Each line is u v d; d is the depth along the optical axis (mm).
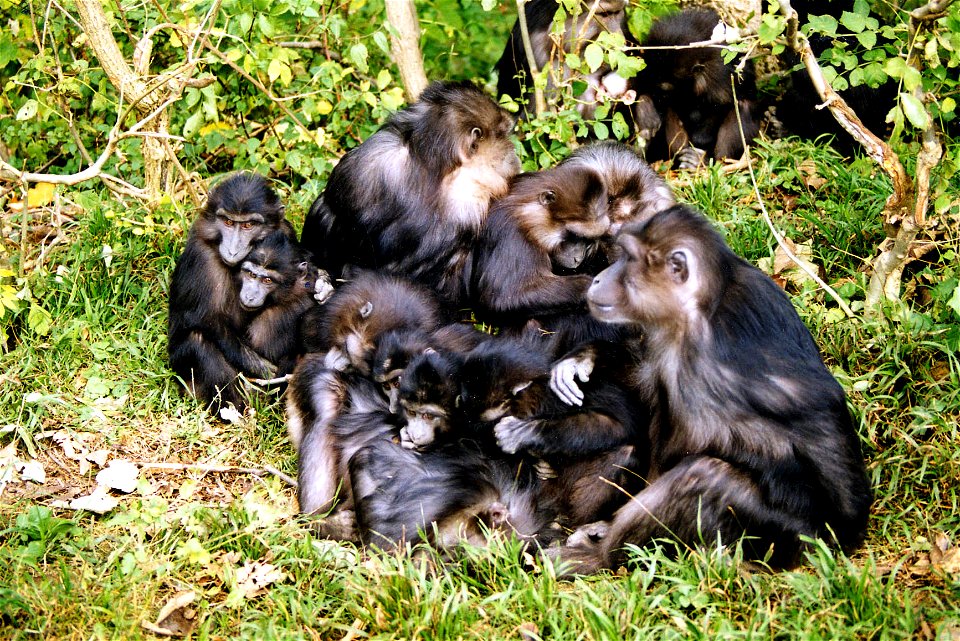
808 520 3283
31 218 4172
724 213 4012
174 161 4020
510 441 3396
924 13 3527
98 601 3258
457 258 3738
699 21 4348
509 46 4488
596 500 3418
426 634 3195
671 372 3305
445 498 3365
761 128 4406
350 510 3453
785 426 3273
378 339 3545
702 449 3291
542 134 4105
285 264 3730
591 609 3170
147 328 3844
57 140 4297
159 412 3703
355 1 4398
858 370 3637
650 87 4352
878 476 3443
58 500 3494
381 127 3795
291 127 4238
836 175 4059
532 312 3645
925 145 3572
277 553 3357
